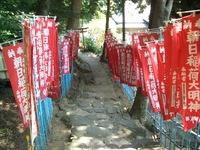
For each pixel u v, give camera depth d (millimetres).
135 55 6301
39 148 4953
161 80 4645
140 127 7090
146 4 15773
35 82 4238
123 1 16422
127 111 8445
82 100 9297
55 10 9820
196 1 7367
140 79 6195
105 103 9062
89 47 22703
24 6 7074
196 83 3572
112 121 7332
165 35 3986
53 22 5102
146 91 5379
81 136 6223
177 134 6805
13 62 3553
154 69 4820
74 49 11289
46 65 4836
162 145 6203
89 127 6730
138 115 7848
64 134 6465
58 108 8141
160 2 6898
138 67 6246
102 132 6523
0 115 6090
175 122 5875
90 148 5707
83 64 16062
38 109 5109
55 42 5336
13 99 7109
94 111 8102
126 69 7672
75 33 11398
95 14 19219
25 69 3453
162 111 4715
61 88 8984
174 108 3912
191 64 3553
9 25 6379
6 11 6730
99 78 13109
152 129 7066
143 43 6125
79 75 13172
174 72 3791
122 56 7742
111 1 20812
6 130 5559
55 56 5395
